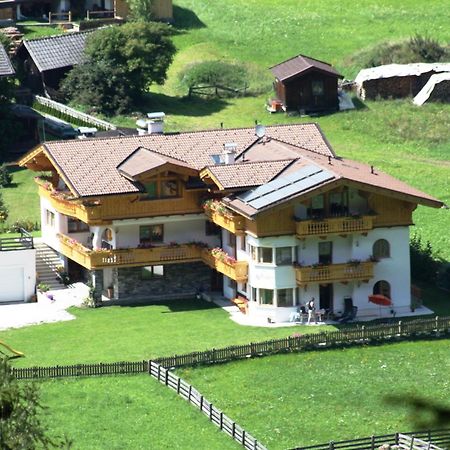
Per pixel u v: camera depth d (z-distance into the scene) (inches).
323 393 6638.8
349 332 7145.7
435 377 6811.0
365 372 6860.2
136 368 6835.6
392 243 7593.5
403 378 6796.3
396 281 7623.0
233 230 7529.5
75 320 7623.0
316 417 6407.5
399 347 7135.8
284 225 7436.0
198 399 6456.7
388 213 7559.1
